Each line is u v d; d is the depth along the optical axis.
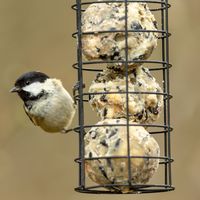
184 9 17.08
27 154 17.47
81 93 11.52
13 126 17.50
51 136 17.56
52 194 17.28
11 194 17.22
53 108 13.05
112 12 11.40
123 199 16.56
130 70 11.58
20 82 13.14
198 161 16.75
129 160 11.09
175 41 17.08
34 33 17.97
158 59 15.87
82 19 11.62
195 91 16.91
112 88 11.51
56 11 18.11
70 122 13.24
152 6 15.55
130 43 11.34
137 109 11.45
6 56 17.73
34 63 17.77
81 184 11.33
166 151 11.71
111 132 11.26
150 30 11.37
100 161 11.22
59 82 13.16
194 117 16.86
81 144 11.38
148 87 11.55
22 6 18.17
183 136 16.83
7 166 17.36
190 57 17.00
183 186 16.64
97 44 11.41
